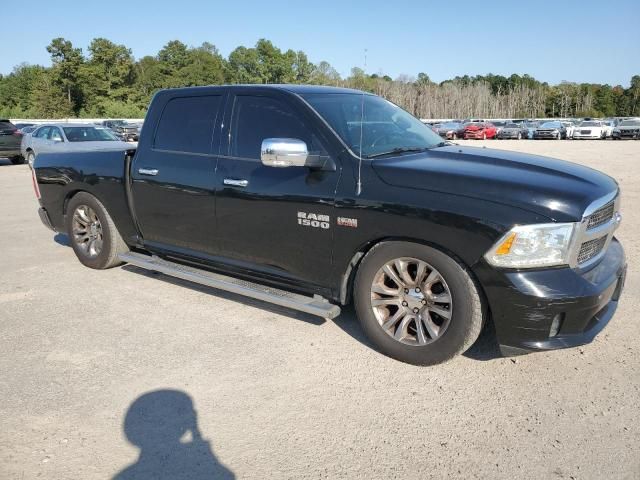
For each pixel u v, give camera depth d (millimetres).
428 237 3186
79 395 3203
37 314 4449
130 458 2646
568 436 2766
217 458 2643
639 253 5934
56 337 4000
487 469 2537
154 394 3201
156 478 2508
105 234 5344
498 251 2977
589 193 3121
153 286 5121
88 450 2707
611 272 3307
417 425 2879
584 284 2992
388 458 2623
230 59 92875
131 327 4160
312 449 2699
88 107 76625
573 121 45625
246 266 4215
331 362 3564
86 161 5375
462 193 3125
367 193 3406
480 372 3410
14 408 3072
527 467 2543
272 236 3922
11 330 4133
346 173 3541
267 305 4582
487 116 101875
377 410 3020
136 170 4820
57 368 3527
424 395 3158
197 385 3299
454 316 3219
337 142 3641
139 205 4871
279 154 3381
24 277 5449
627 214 8266
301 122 3836
